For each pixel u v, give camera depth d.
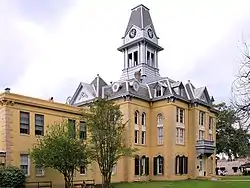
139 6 62.06
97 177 37.84
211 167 54.69
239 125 14.27
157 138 48.94
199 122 52.50
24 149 30.95
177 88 50.19
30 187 30.42
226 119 15.59
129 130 45.81
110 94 49.22
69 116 35.50
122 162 45.09
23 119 31.41
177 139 48.94
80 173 35.72
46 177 32.12
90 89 52.31
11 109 30.47
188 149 50.91
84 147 29.53
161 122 49.12
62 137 28.70
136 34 60.16
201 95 53.38
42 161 28.05
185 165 49.56
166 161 47.12
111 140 31.34
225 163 87.75
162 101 49.28
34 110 32.44
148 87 52.03
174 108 48.50
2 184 26.70
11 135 30.08
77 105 51.44
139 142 47.59
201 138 52.69
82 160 29.70
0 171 27.02
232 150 61.12
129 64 61.03
